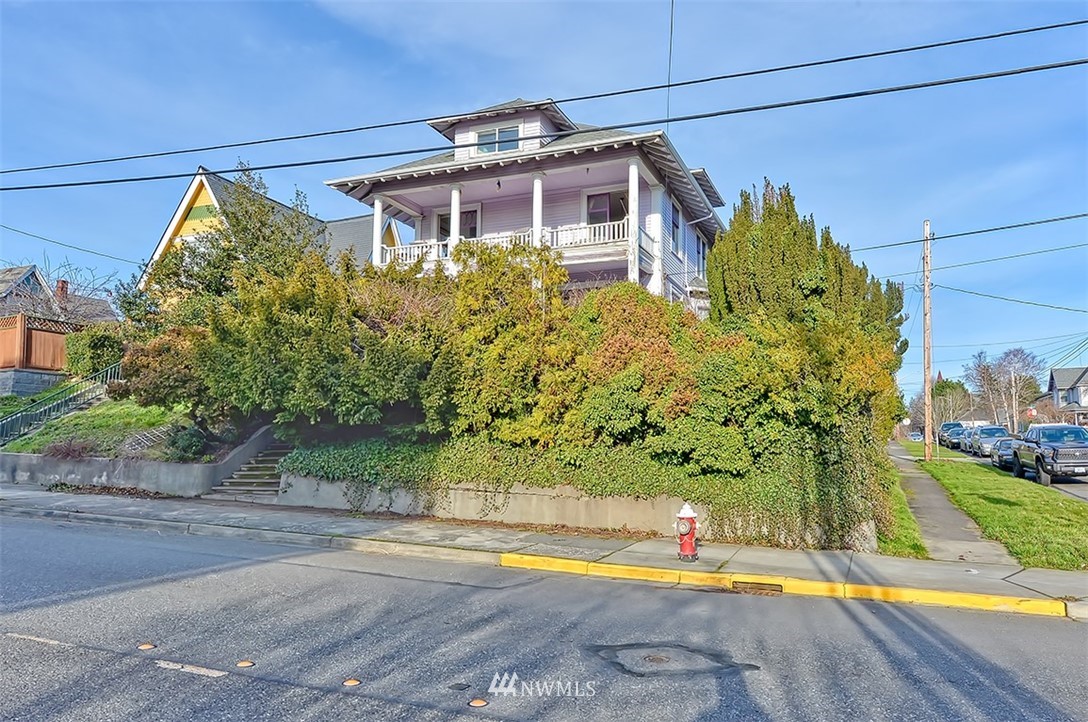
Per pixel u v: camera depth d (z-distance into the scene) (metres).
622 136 21.78
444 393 13.75
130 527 13.85
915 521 13.97
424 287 16.25
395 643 6.42
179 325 19.95
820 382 11.63
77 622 6.92
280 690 5.17
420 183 24.81
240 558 10.74
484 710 4.86
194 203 33.50
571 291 17.20
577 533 12.76
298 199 24.53
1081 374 71.88
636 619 7.57
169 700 4.94
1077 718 4.90
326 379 14.05
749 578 9.49
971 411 80.88
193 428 18.91
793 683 5.54
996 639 7.04
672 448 12.27
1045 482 19.92
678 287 26.22
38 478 19.22
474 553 11.16
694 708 4.97
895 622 7.70
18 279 38.19
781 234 15.55
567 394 13.23
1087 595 8.55
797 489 11.77
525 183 24.53
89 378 24.69
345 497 15.20
